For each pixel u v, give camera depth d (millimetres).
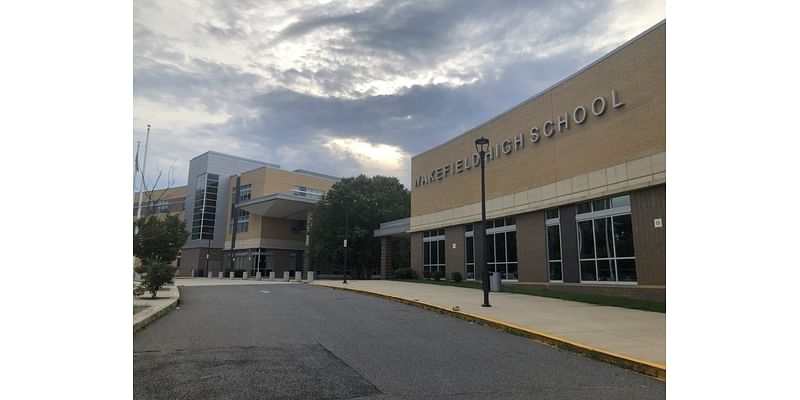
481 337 9617
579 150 19469
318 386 5777
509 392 5703
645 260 16141
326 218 47844
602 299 15641
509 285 23188
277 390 5578
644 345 8219
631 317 11828
